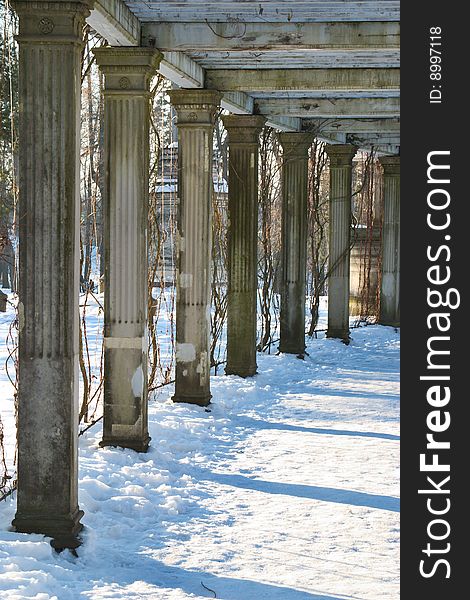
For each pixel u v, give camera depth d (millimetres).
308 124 14148
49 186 5570
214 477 7496
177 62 8867
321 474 7648
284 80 10094
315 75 10109
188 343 10070
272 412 10406
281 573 5305
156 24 7840
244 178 11906
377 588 5059
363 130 14102
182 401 10156
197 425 9219
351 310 21375
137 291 7801
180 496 6855
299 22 7914
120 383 7895
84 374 8914
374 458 8234
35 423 5633
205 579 5188
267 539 5934
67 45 5527
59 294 5590
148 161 7902
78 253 5738
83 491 6418
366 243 20469
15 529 5625
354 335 17703
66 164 5566
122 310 7840
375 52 9195
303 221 14273
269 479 7465
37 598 4625
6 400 9844
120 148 7699
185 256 10008
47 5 5492
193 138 9828
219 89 10117
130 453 7805
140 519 6301
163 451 8133
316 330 17328
